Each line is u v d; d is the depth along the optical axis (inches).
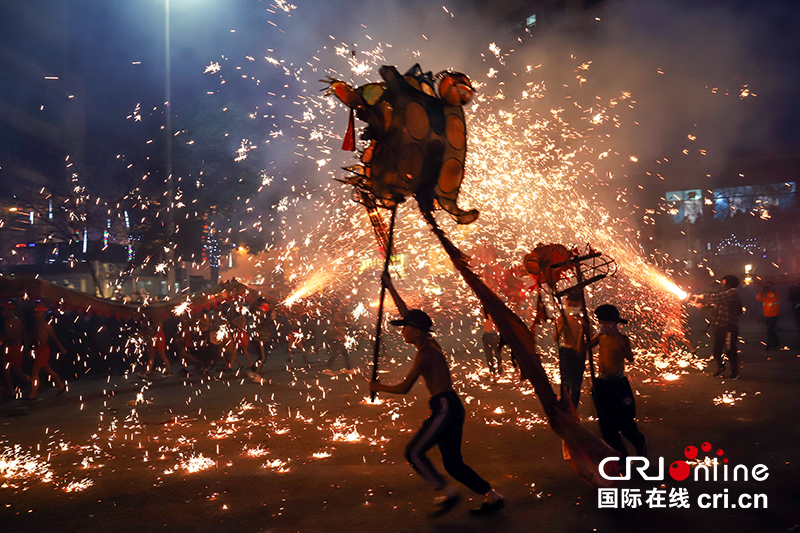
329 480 195.8
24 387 474.6
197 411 343.9
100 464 228.7
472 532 147.6
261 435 270.5
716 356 373.1
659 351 539.5
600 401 185.9
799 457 198.4
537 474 192.9
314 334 671.8
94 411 358.0
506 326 155.4
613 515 155.3
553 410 154.2
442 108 157.9
